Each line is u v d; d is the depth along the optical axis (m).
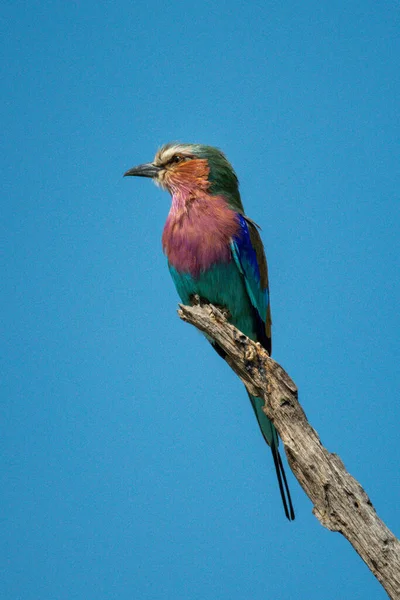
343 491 7.77
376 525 7.57
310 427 8.30
